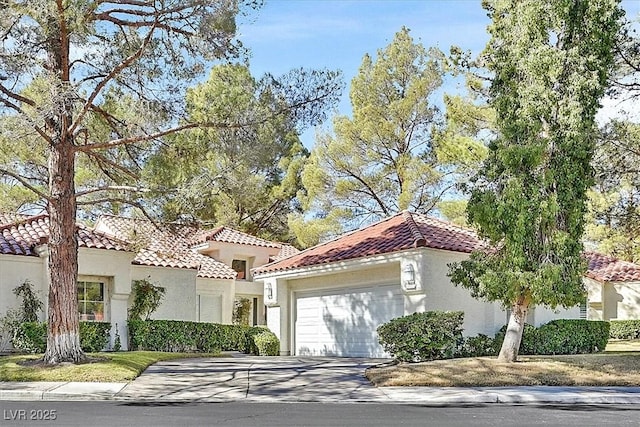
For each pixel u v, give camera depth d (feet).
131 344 84.89
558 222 57.26
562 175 57.11
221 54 62.54
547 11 57.67
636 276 113.50
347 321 82.99
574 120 56.13
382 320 78.43
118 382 54.34
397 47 129.29
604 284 116.78
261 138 64.90
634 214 87.45
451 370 57.21
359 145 128.06
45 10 52.65
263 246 122.93
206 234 119.85
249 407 43.68
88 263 82.17
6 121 55.93
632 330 108.27
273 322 91.61
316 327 87.35
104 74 63.67
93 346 79.77
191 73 64.54
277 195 145.79
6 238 80.69
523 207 55.72
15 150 63.77
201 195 63.05
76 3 53.52
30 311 77.71
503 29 60.03
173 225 67.46
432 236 76.28
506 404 46.32
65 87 55.06
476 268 59.26
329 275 85.97
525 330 75.15
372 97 129.08
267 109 64.08
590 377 55.31
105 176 77.56
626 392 49.90
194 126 62.64
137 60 62.28
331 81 65.92
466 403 46.70
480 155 89.04
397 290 77.10
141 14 60.95
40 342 74.79
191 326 87.66
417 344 66.49
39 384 52.70
